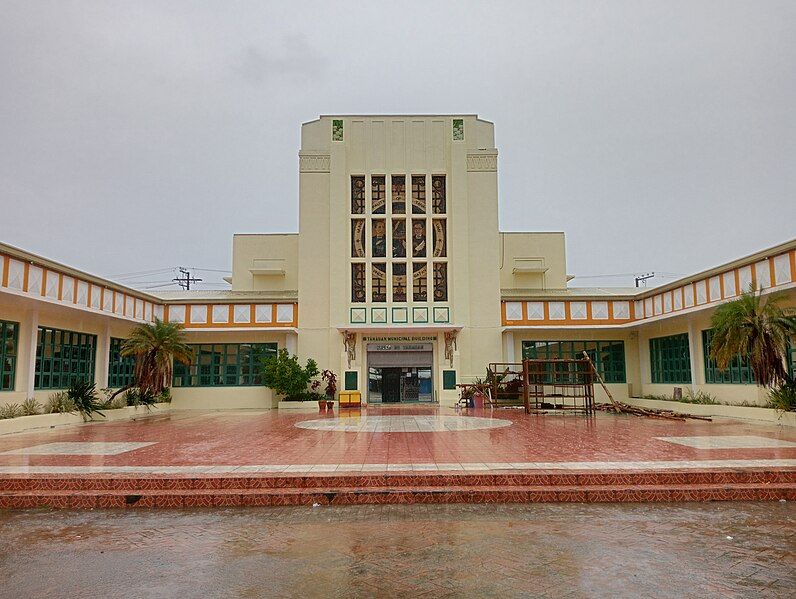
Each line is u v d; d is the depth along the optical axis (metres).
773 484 9.15
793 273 17.91
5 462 10.85
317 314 30.72
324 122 32.44
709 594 5.10
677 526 7.29
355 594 5.16
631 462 10.33
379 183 32.41
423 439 14.16
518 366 30.34
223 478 9.13
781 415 17.89
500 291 32.47
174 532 7.21
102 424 19.98
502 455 11.30
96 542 6.82
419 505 8.50
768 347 17.16
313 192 31.70
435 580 5.49
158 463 10.64
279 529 7.29
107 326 25.09
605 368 30.53
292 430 16.92
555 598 5.04
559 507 8.34
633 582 5.39
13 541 6.89
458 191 31.62
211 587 5.34
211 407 29.69
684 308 24.98
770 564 5.86
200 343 30.27
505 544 6.58
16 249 17.75
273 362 28.39
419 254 31.86
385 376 31.19
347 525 7.44
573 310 30.19
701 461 10.37
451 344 30.39
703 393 24.27
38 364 20.91
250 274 36.41
